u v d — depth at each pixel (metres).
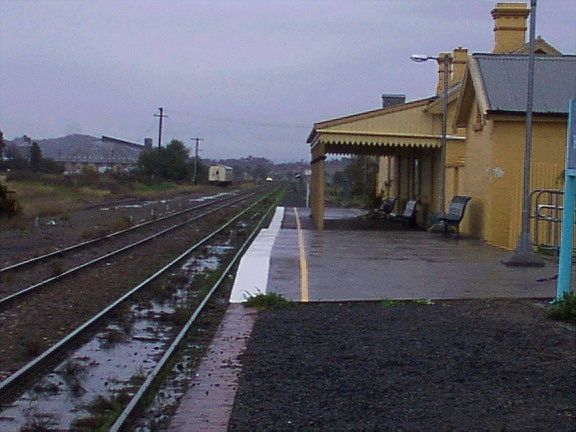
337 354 10.12
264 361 9.79
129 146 159.38
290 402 8.09
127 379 9.52
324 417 7.59
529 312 12.91
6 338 11.73
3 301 14.03
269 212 47.22
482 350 10.30
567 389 8.54
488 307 13.35
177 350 10.60
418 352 10.19
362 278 16.59
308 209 51.94
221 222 37.81
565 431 7.15
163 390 8.88
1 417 7.96
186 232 32.56
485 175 25.30
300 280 16.28
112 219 38.38
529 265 18.48
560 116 23.80
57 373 9.77
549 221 20.70
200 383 8.96
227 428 7.34
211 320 12.98
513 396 8.28
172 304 14.84
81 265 19.88
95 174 82.88
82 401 8.56
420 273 17.39
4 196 36.16
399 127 33.44
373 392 8.43
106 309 13.47
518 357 9.95
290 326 11.88
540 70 25.42
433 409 7.82
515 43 33.12
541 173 22.36
